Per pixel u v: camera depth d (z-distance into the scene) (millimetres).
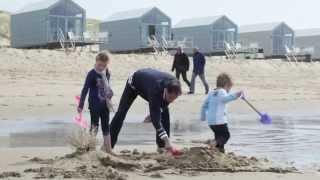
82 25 89250
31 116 29781
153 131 23891
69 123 26594
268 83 64875
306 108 39562
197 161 14375
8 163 14414
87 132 15180
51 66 58125
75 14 88562
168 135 16438
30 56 60375
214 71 73750
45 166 13844
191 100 40062
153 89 15133
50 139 20500
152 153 16234
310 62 107875
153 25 96875
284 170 14148
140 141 20422
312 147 19500
